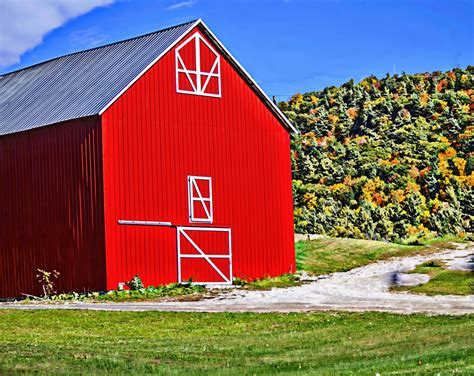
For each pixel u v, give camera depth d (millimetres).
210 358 30312
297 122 147750
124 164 49062
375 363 27688
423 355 28312
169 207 50562
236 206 53344
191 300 46625
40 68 59688
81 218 49000
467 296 45531
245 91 54344
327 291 49125
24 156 51812
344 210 105250
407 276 52094
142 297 47500
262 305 44219
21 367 27922
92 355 30281
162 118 50781
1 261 52719
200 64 52625
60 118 50188
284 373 26953
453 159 121125
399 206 104062
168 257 50281
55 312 41312
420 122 139500
